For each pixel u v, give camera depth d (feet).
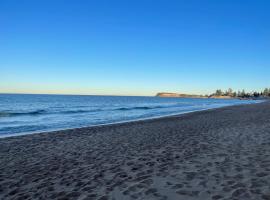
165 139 39.65
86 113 116.88
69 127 67.21
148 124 64.64
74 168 24.35
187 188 16.90
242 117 76.02
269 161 22.30
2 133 55.57
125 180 19.61
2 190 19.08
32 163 27.04
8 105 176.96
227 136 38.60
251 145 30.27
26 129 62.34
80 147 35.58
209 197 15.15
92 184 19.20
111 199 15.96
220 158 24.47
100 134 48.37
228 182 17.47
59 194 17.58
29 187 19.45
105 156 29.04
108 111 132.36
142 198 15.76
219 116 84.12
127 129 55.16
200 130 48.70
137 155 28.60
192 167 21.91
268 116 76.07
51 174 22.67
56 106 174.81
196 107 181.98
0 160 28.73
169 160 25.12
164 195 15.98
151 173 20.97
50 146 36.94
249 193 15.29
